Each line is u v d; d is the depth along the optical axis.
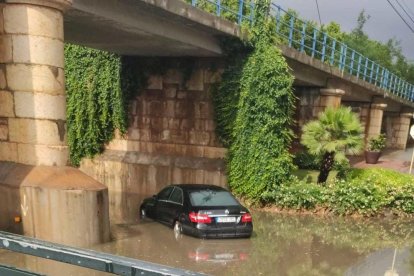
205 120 15.50
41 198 8.19
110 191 17.20
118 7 10.29
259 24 14.09
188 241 9.67
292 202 13.66
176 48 13.75
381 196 13.80
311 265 8.63
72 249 1.72
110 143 17.58
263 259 8.85
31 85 8.30
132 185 16.83
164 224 11.02
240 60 14.39
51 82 8.43
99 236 8.88
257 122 14.14
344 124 14.96
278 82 13.91
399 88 33.00
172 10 10.95
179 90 15.94
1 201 8.57
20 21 8.15
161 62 16.06
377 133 29.14
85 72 17.34
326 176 15.55
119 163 17.00
